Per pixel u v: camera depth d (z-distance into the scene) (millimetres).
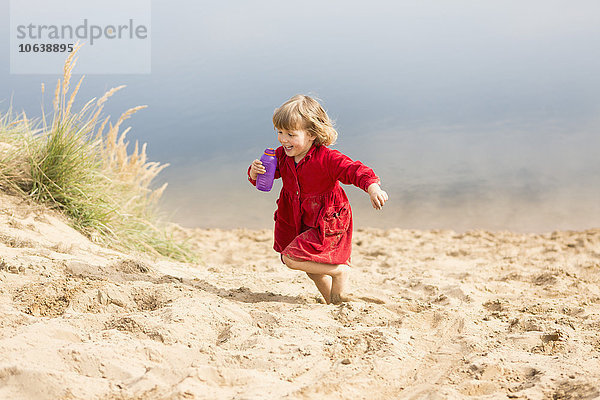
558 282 5500
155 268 4871
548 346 3371
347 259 4148
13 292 3752
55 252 4684
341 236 4113
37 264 4234
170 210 9391
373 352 3170
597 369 2965
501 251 7684
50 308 3617
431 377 2955
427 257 7312
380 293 4758
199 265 6176
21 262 4227
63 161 5902
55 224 5457
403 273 6047
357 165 3863
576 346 3357
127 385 2639
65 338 3062
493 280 5750
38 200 5703
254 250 8211
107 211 6117
